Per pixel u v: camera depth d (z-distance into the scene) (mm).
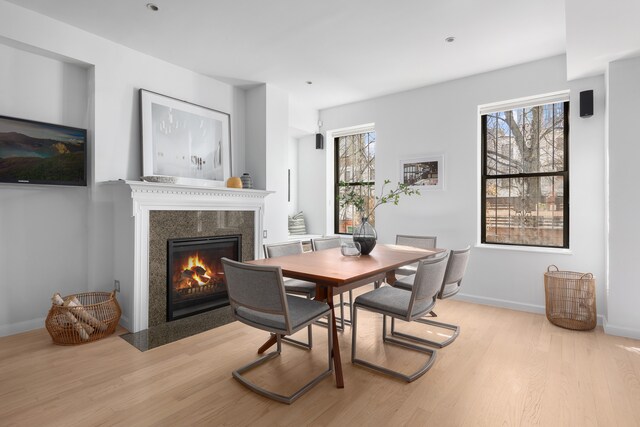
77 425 1701
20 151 2707
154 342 2738
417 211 4332
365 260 2617
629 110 2842
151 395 1972
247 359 2443
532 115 3750
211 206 3568
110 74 3141
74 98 3047
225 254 3795
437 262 2186
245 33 3016
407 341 2789
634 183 2826
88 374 2207
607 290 3002
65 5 2592
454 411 1832
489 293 3824
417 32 2975
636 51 2732
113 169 3172
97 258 3131
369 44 3207
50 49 2768
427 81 4102
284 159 4465
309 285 2877
